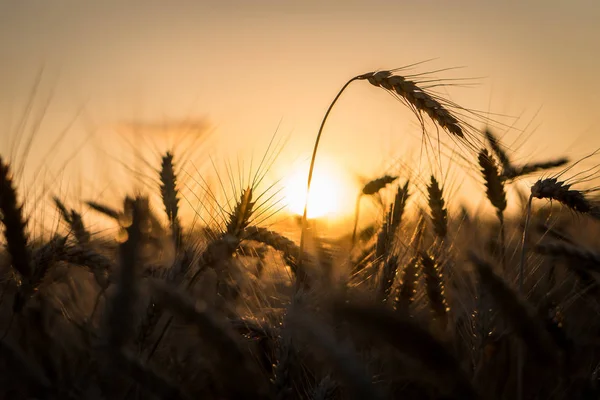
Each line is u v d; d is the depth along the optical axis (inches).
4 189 23.8
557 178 30.2
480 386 22.9
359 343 21.6
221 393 19.9
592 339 25.1
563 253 26.8
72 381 22.4
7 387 21.5
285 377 22.8
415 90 30.0
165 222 30.0
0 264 26.0
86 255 26.0
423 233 31.4
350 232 37.6
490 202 34.1
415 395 22.1
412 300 25.9
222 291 29.4
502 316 22.3
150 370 19.6
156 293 19.7
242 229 28.0
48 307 27.4
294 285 26.6
